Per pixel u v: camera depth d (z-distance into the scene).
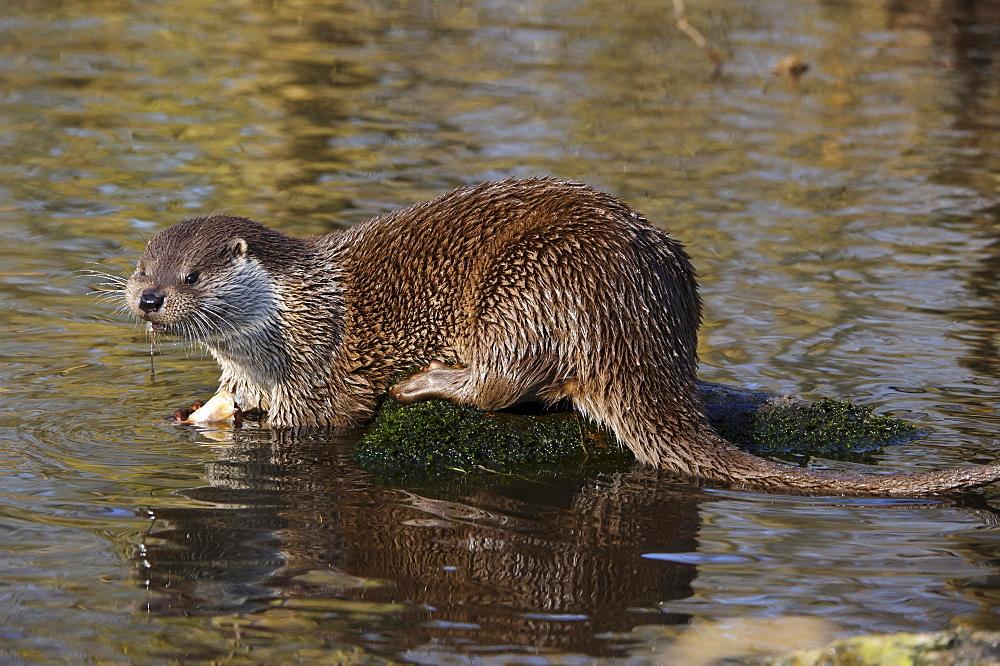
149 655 6.51
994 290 13.47
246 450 9.80
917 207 16.39
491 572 7.60
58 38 23.73
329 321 10.42
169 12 26.27
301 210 15.41
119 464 9.30
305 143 18.34
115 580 7.37
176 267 10.03
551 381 9.84
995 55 25.02
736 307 12.97
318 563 7.69
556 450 9.77
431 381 10.20
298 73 22.16
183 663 6.43
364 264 10.55
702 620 6.98
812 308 12.95
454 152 18.12
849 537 8.19
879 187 17.20
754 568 7.70
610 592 7.33
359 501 8.76
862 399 10.77
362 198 15.93
